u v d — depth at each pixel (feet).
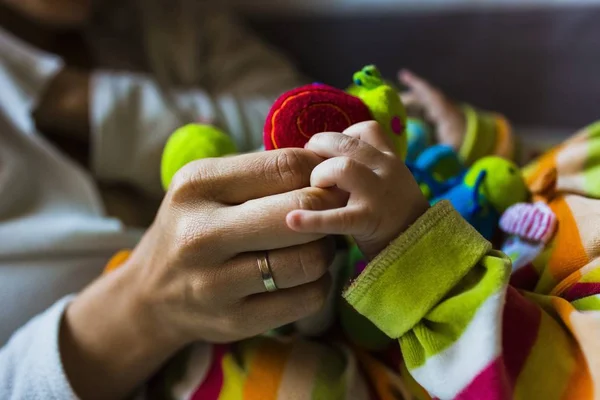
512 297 0.98
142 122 2.01
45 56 2.10
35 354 1.20
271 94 2.77
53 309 1.28
